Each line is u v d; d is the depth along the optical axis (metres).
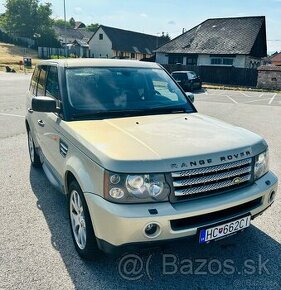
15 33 85.12
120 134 3.11
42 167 5.26
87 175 2.87
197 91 24.91
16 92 17.50
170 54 40.00
